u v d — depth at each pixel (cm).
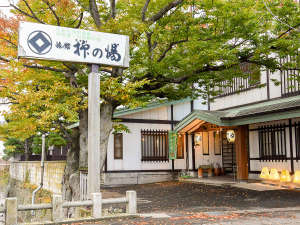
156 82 1255
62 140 2491
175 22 1197
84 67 1292
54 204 820
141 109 2009
